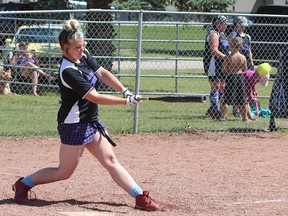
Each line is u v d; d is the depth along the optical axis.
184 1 32.44
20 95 25.28
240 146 16.92
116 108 22.77
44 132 18.12
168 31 40.06
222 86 20.58
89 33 25.48
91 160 14.78
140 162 14.63
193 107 23.38
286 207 10.64
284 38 29.36
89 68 10.12
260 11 39.38
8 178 12.68
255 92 21.22
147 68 34.88
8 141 17.00
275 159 15.20
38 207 10.34
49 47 24.11
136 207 10.34
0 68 27.44
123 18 34.56
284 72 18.78
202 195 11.46
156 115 21.42
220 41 20.61
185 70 35.22
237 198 11.27
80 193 11.49
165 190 11.82
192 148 16.56
